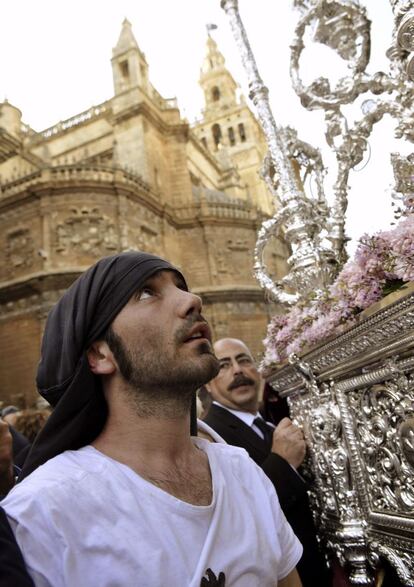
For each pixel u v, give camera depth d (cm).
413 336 142
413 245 141
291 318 244
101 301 119
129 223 1977
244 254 2397
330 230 282
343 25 257
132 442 116
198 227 2383
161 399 115
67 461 108
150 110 2441
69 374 119
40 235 1859
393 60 220
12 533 87
